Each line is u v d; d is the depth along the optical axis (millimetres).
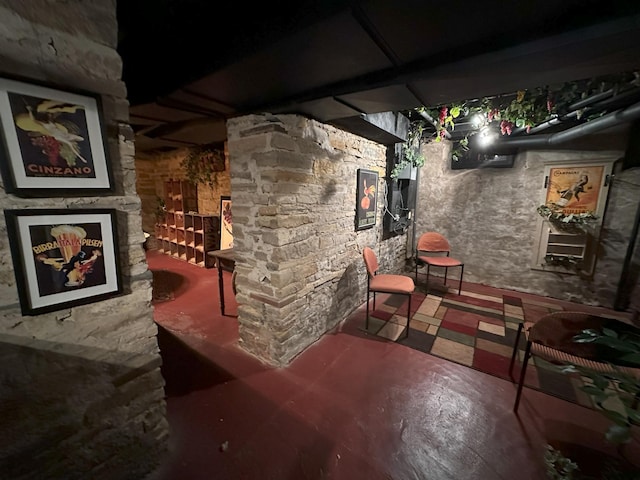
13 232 843
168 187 4945
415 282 3881
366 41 999
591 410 1640
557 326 1420
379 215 3285
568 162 3082
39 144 870
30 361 928
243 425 1534
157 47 1337
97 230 1021
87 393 1069
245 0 971
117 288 1095
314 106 1620
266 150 1765
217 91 1474
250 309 2096
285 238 1878
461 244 3900
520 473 1278
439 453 1376
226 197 4105
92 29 953
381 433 1486
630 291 2916
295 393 1769
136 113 1871
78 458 1068
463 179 3758
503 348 2275
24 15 807
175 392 1770
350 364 2061
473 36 979
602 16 812
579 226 3109
